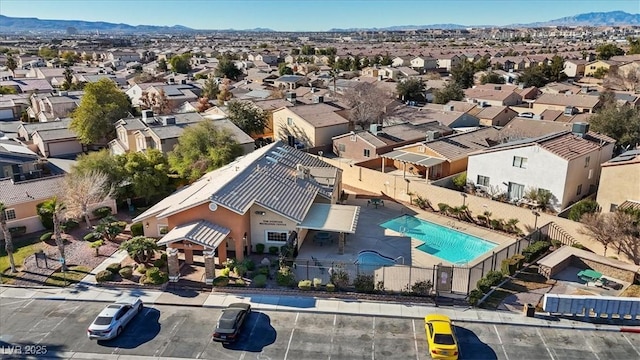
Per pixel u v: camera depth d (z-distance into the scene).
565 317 26.34
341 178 49.19
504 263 30.78
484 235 38.53
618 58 133.12
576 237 34.53
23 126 67.69
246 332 25.30
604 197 36.78
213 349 23.97
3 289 29.67
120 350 23.86
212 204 31.92
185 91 98.00
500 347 23.91
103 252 34.72
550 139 41.50
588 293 28.52
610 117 53.34
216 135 52.03
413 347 24.02
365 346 24.12
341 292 28.73
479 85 105.44
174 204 35.91
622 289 28.86
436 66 165.12
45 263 32.69
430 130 61.72
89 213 41.00
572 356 23.23
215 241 30.17
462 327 25.53
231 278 30.55
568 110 69.38
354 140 57.97
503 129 59.81
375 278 30.06
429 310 27.16
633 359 22.98
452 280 29.14
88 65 173.12
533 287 29.31
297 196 37.19
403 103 85.06
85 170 41.34
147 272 29.91
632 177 34.91
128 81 124.69
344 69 157.12
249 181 36.16
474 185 44.94
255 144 64.81
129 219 41.59
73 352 23.70
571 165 38.53
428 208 44.50
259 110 68.25
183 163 49.69
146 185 43.12
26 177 51.94
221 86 104.56
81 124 64.00
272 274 31.02
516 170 41.44
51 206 38.56
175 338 24.86
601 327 25.47
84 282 30.47
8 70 142.25
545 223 36.31
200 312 27.31
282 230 34.09
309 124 62.03
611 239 32.22
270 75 128.12
